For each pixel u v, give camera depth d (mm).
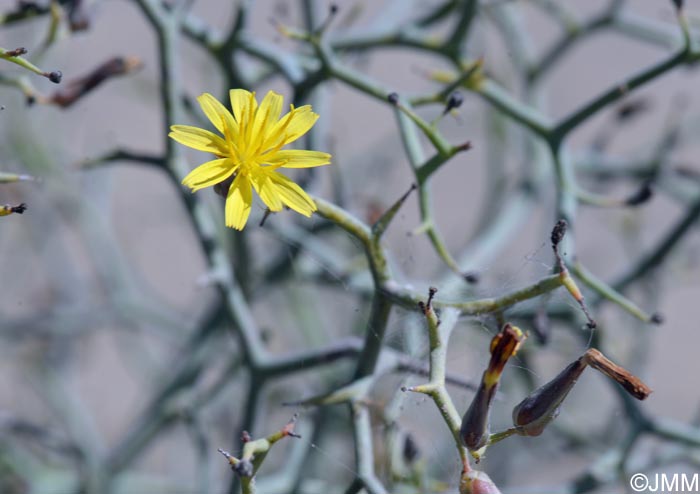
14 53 190
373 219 270
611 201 247
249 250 277
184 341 346
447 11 282
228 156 198
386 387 230
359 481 207
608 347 272
